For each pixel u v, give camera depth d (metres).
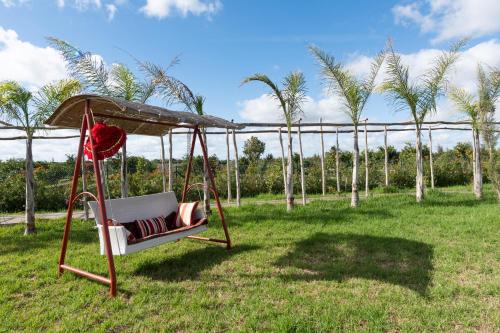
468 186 15.62
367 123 12.23
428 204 9.59
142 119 5.60
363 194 13.44
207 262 5.08
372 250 5.41
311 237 6.31
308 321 3.15
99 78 8.35
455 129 13.83
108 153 4.55
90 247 6.16
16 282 4.40
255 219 8.19
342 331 3.03
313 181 15.07
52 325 3.28
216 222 7.97
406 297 3.66
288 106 9.34
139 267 4.90
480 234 6.08
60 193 12.45
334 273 4.43
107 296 3.92
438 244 5.58
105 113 5.25
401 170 16.19
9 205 12.08
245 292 3.95
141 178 13.97
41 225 8.30
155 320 3.30
